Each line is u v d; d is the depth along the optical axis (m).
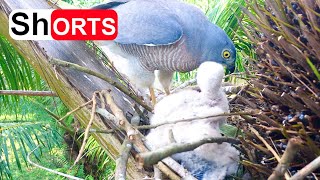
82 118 1.59
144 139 1.34
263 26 1.27
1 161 3.99
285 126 1.18
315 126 1.15
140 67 1.93
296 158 1.17
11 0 1.75
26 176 5.46
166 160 1.31
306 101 1.12
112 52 1.95
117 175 1.16
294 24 1.22
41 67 1.64
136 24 1.87
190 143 1.17
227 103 1.46
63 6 1.98
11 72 3.11
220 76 1.40
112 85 1.69
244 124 1.40
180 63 1.94
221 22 2.58
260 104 1.37
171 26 1.86
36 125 4.18
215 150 1.35
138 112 1.60
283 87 1.25
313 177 1.15
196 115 1.38
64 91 1.62
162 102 1.47
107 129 1.51
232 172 1.37
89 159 4.69
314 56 1.17
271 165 1.24
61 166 5.43
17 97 3.60
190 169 1.38
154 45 1.86
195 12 1.94
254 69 1.51
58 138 4.57
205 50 1.93
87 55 1.81
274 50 1.29
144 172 1.45
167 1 1.96
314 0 1.17
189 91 1.48
